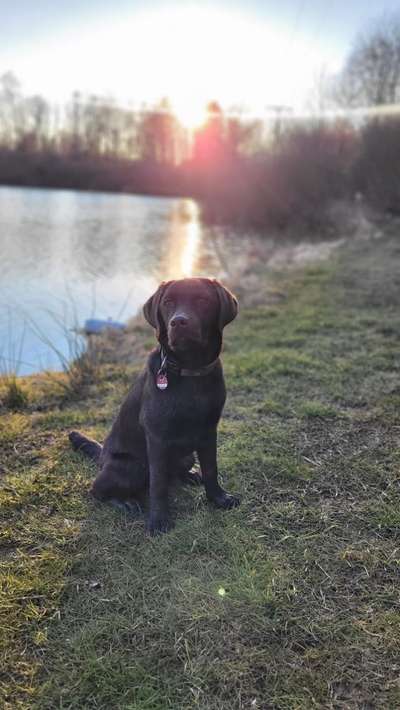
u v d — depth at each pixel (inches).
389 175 296.7
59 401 85.4
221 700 36.5
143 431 53.6
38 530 52.9
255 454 65.6
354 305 136.6
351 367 93.1
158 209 557.0
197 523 53.2
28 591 45.3
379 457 65.0
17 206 507.2
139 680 37.8
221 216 344.2
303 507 56.0
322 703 36.3
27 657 39.7
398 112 306.7
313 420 74.7
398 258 195.5
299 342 109.1
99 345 109.0
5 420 77.6
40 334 123.8
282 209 297.9
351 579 46.3
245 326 122.9
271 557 48.8
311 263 198.2
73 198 685.9
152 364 51.8
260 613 42.7
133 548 50.1
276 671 38.4
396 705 36.0
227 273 197.3
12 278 186.1
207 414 51.2
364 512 55.1
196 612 42.7
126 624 41.9
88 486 60.4
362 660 39.0
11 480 61.4
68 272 202.1
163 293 51.2
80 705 36.4
